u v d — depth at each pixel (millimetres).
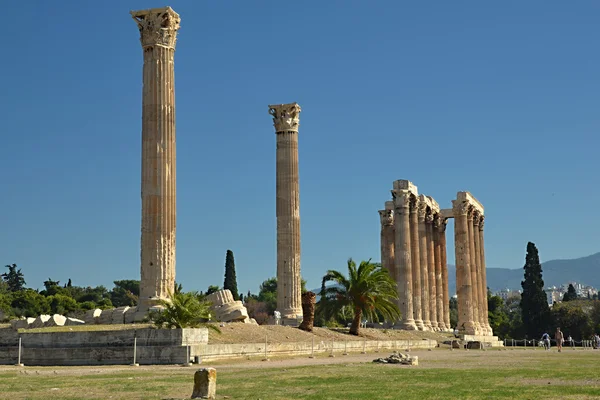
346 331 62000
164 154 42062
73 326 37781
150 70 42656
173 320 35406
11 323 41656
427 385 20344
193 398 16953
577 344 108750
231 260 107688
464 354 49000
